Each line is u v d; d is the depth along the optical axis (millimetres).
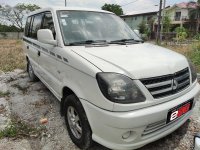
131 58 2643
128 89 2273
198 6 40062
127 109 2248
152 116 2311
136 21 47656
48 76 3914
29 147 3025
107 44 3318
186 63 2969
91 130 2627
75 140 2971
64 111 3129
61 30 3342
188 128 3420
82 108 2652
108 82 2285
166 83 2479
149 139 2482
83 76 2572
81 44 3242
